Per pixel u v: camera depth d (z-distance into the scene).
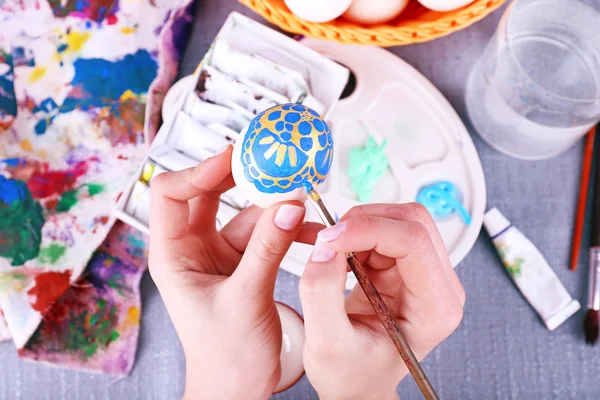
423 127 0.50
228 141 0.46
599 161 0.49
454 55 0.52
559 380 0.48
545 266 0.48
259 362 0.36
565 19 0.48
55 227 0.49
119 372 0.48
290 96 0.47
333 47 0.51
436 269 0.33
